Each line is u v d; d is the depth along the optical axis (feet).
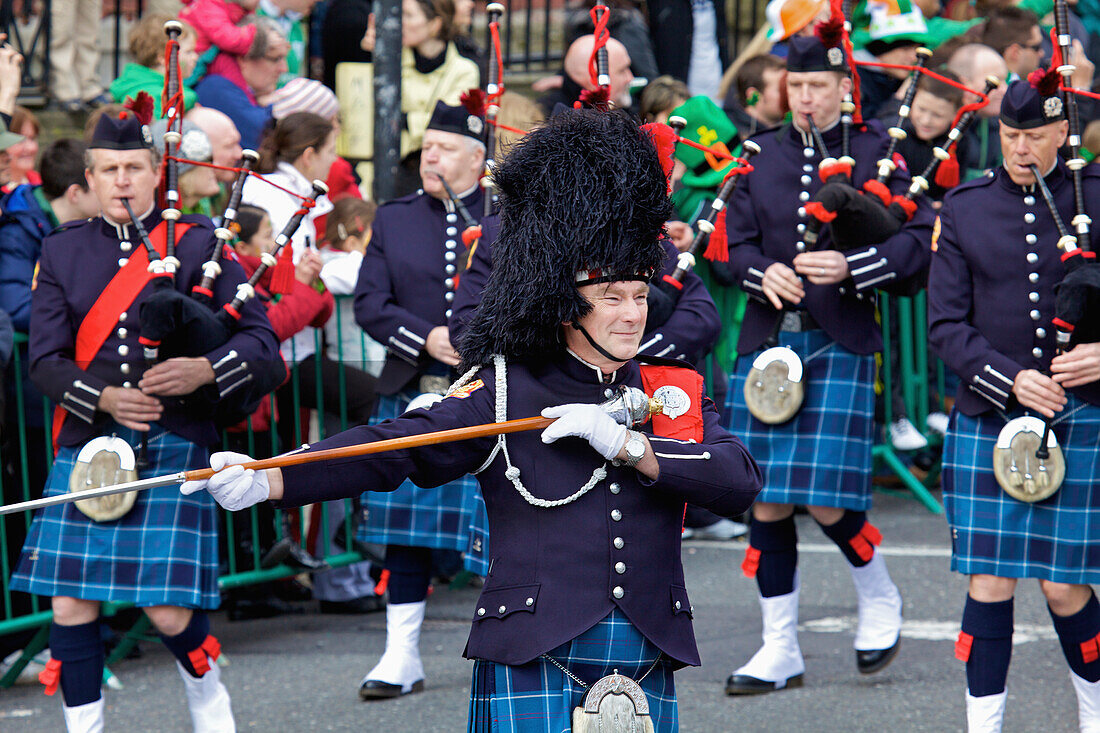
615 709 19.33
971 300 31.63
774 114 52.08
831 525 36.94
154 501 31.24
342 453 18.84
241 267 32.91
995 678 30.50
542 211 19.79
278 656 40.27
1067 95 30.71
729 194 32.58
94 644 31.53
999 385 30.27
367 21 61.00
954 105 49.03
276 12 56.59
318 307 41.83
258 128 50.08
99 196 31.86
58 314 32.22
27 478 38.42
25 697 37.32
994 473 30.68
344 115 57.98
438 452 19.85
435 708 35.19
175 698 36.45
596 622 19.57
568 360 20.48
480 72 59.93
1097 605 30.99
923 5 61.21
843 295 37.09
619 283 19.79
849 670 37.55
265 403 42.55
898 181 37.35
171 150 32.04
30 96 60.49
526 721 19.44
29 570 31.30
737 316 51.16
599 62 29.32
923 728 32.71
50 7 59.67
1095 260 30.17
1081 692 31.14
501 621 19.75
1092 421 30.17
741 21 75.92
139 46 45.91
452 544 36.76
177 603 30.81
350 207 45.42
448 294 37.45
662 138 21.61
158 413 31.04
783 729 32.96
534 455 20.01
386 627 43.86
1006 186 31.27
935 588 44.42
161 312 30.22
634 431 19.97
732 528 52.80
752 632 41.09
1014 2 60.80
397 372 37.93
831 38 36.83
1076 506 30.19
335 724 33.94
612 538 19.86
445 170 37.47
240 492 18.34
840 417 36.86
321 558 43.93
